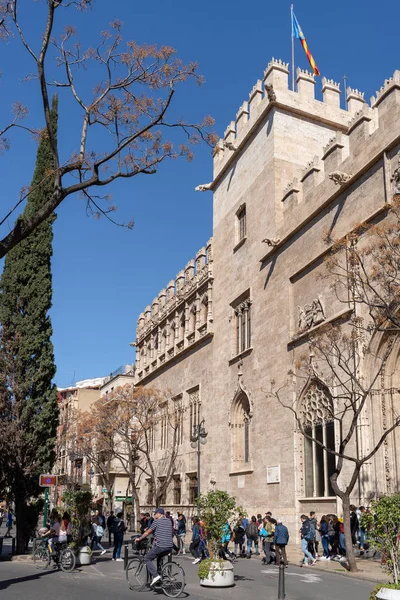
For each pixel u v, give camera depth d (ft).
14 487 88.94
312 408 94.43
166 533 50.16
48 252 97.76
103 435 162.81
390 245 61.87
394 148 80.59
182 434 153.79
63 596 46.68
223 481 124.36
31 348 91.97
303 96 123.54
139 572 52.21
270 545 76.07
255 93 130.72
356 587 54.19
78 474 260.42
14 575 61.16
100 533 94.38
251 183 128.77
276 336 108.37
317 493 91.30
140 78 52.24
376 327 66.39
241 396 122.21
